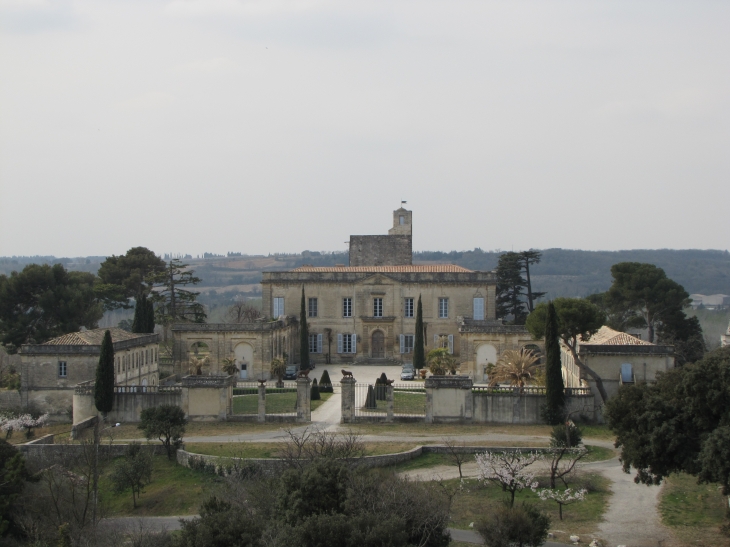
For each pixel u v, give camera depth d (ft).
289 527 121.80
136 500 182.50
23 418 240.12
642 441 151.02
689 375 147.13
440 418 225.15
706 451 136.77
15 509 170.09
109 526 165.89
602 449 201.87
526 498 171.12
